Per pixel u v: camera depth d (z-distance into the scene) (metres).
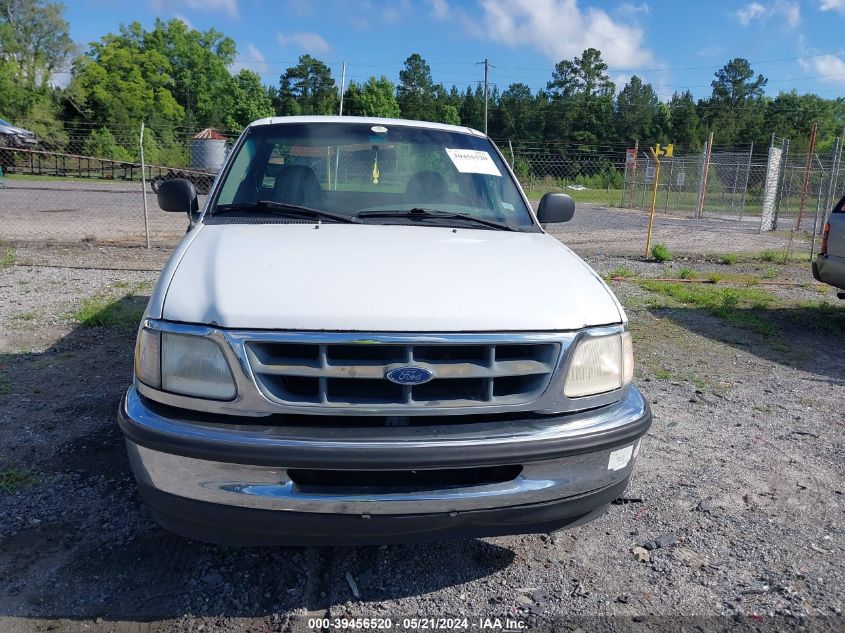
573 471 2.53
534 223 3.88
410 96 90.56
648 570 3.00
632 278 10.77
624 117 89.50
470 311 2.47
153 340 2.46
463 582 2.88
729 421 4.79
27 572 2.81
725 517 3.46
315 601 2.72
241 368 2.33
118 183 29.36
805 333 7.62
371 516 2.37
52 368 5.28
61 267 9.61
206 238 3.12
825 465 4.10
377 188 3.84
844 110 85.50
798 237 18.59
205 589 2.75
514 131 85.38
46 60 63.75
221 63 77.75
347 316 2.38
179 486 2.38
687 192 33.69
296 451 2.27
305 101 93.50
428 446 2.32
